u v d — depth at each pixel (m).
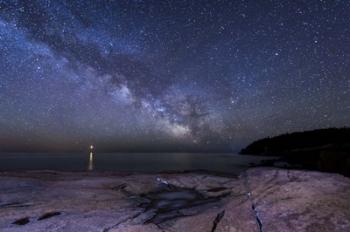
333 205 4.66
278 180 6.70
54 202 6.20
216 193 7.51
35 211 5.55
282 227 4.23
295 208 4.76
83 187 7.72
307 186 5.67
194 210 5.98
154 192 7.75
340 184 5.64
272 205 5.09
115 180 8.70
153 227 4.79
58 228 4.69
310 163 14.92
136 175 9.77
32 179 8.49
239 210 5.17
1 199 6.37
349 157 11.45
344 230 3.92
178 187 8.29
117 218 5.27
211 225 4.71
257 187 6.54
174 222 5.11
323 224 4.13
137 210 5.88
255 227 4.42
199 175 9.63
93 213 5.52
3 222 4.95
